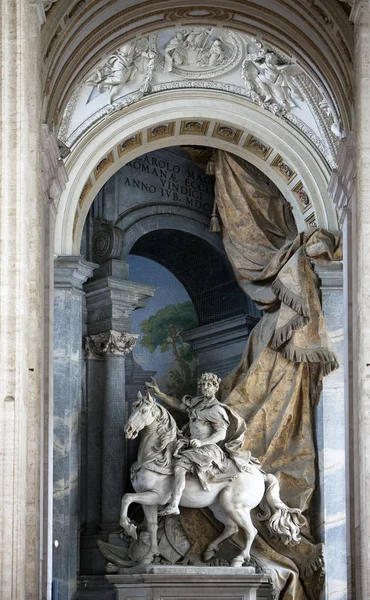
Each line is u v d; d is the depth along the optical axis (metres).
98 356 35.75
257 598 32.34
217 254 38.53
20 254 20.89
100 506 34.94
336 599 33.06
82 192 35.00
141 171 37.50
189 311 38.69
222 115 35.47
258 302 35.66
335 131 33.78
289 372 34.34
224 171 36.94
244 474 32.50
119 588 31.41
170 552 33.00
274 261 35.16
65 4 25.83
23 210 21.05
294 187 35.94
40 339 23.91
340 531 33.38
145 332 38.16
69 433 33.47
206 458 32.25
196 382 38.47
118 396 35.44
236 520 32.22
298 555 33.34
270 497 32.88
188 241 38.53
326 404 33.97
